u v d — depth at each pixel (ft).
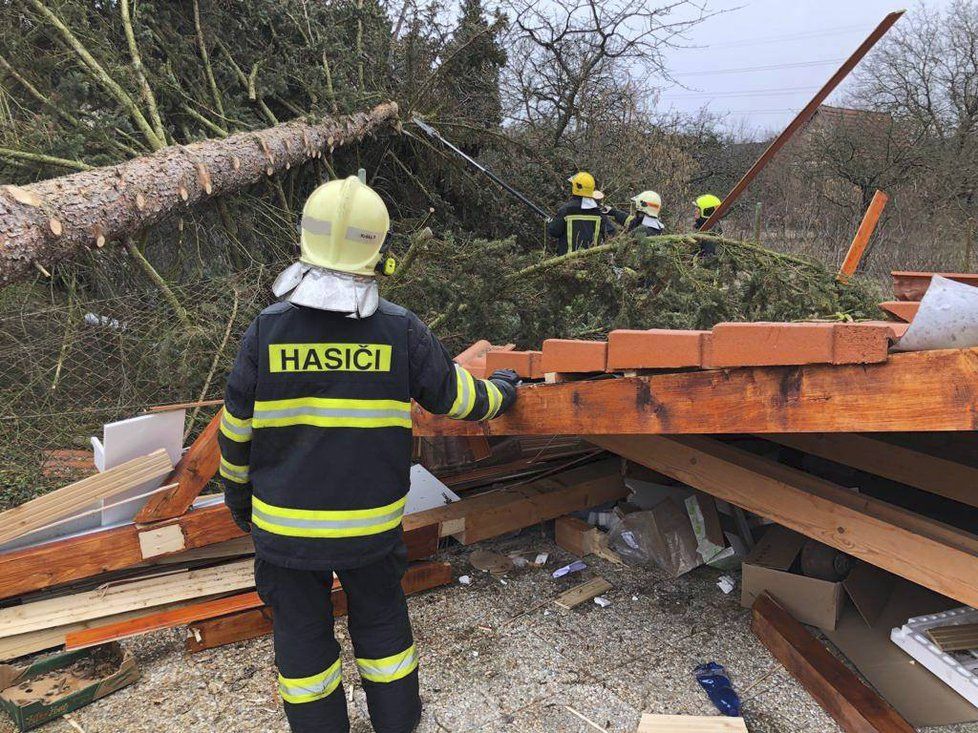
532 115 28.76
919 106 54.80
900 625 7.52
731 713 6.48
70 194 10.49
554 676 7.18
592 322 13.71
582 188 17.84
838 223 40.40
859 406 4.72
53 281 13.23
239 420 5.42
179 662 7.54
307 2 20.76
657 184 32.65
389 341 5.41
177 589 8.02
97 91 16.08
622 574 9.27
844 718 6.22
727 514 9.86
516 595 8.77
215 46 18.88
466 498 10.16
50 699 6.86
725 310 12.10
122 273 14.14
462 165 21.86
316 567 5.33
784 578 7.87
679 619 8.16
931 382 4.31
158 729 6.50
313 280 5.18
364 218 5.24
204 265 15.56
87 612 7.57
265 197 17.72
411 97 21.07
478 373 8.69
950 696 6.42
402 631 6.04
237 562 8.52
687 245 12.57
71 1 16.12
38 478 9.82
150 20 17.17
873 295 13.98
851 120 45.34
